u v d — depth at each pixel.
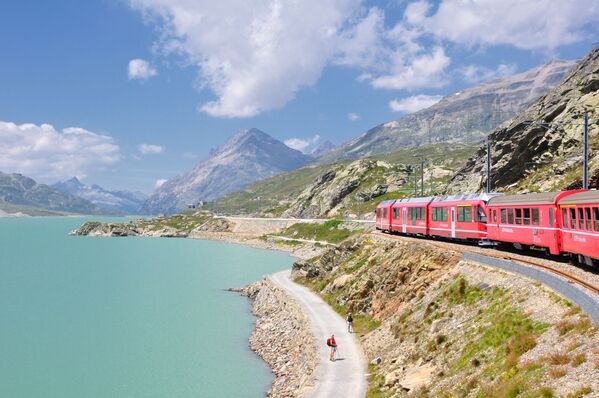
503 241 51.75
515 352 27.55
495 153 104.88
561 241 41.59
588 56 106.69
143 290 126.38
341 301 74.56
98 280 144.25
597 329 24.56
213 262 183.38
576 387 20.91
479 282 42.34
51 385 61.53
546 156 91.06
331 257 98.62
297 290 92.75
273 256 197.50
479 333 33.94
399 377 37.44
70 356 72.88
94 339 81.75
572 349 24.25
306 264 109.06
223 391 56.41
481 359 30.30
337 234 194.88
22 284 138.12
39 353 74.50
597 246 34.59
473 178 111.44
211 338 79.81
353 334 59.19
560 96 102.94
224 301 110.06
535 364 24.72
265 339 75.50
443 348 36.22
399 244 69.88
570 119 92.31
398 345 45.28
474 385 27.59
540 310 30.97
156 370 65.38
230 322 90.12
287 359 63.44
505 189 93.56
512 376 25.28
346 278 80.56
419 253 60.38
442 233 65.88
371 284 68.75
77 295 120.75
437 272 54.22
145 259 198.38
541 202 44.47
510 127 106.75
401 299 57.22
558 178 79.81
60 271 164.75
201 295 118.00
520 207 48.12
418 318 46.66
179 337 81.00
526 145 95.38
